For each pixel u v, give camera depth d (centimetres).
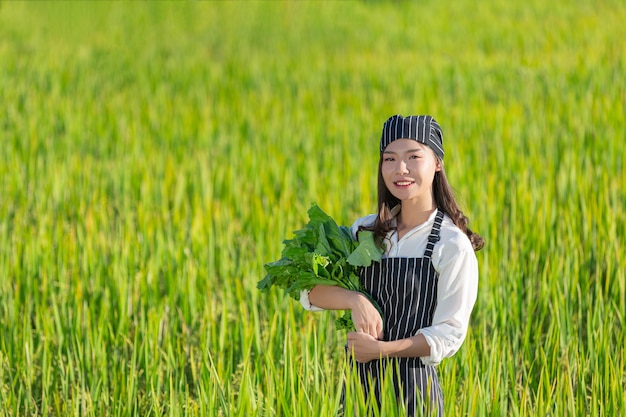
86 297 677
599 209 768
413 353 372
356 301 380
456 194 445
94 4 2689
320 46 2200
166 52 2177
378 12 2662
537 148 1041
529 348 560
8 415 534
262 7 2611
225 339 589
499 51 1941
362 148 1160
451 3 2780
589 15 2292
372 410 389
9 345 595
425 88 1541
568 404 442
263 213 828
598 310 593
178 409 459
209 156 1133
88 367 559
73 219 839
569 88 1411
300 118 1320
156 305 649
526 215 772
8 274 710
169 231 799
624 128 1101
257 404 443
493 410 432
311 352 558
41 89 1667
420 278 380
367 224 403
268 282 408
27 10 2644
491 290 621
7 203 912
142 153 1146
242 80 1738
